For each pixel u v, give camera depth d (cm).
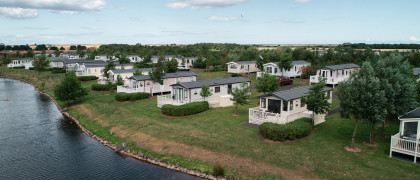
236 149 2436
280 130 2488
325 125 2942
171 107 3538
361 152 2241
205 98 4119
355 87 2217
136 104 4350
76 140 3148
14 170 2391
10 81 8506
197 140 2686
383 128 2572
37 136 3297
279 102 3042
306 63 6594
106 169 2372
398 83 2234
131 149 2761
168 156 2520
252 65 7575
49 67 10156
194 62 9338
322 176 1973
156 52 13662
